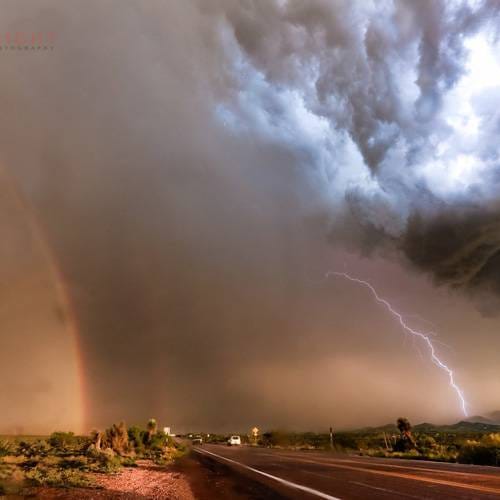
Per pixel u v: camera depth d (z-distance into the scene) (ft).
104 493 45.96
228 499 43.88
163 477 67.51
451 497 38.96
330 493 44.86
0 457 85.40
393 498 39.50
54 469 64.34
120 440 141.08
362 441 193.98
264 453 152.97
